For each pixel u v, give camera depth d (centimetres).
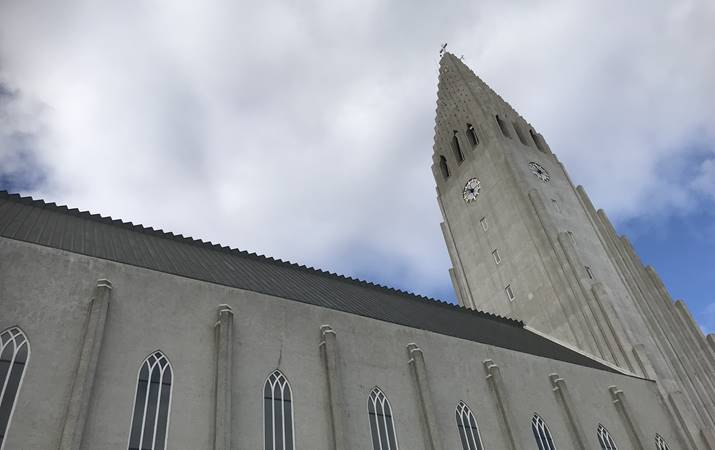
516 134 7400
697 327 5800
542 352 4544
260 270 4056
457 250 7200
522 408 3775
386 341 3559
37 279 2572
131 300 2761
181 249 3809
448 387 3569
